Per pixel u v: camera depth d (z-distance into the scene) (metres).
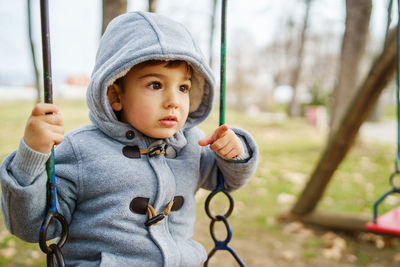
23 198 0.95
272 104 21.06
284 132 10.71
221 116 1.24
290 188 5.07
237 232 3.55
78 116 10.10
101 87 1.10
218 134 1.14
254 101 21.03
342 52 6.07
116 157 1.15
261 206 4.31
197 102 1.38
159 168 1.21
